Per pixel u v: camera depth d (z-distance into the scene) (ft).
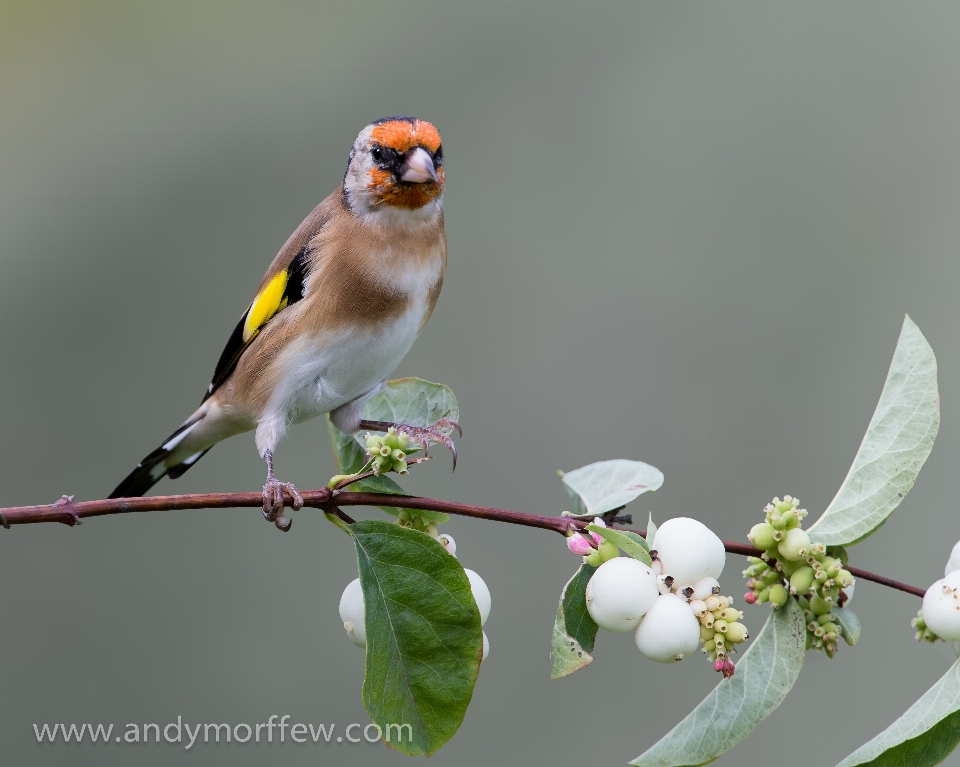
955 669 17.16
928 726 16.69
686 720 17.33
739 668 17.49
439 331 38.45
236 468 35.73
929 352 18.76
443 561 17.38
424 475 35.50
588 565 17.29
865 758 16.81
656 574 17.04
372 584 17.30
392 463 18.02
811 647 17.90
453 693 16.98
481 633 17.21
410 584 17.34
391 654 17.03
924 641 18.02
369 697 16.78
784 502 17.47
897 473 18.28
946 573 18.52
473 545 34.65
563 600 17.25
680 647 16.55
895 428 18.54
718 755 17.03
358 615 17.76
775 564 17.76
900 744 16.71
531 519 17.81
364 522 17.66
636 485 20.16
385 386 25.71
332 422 25.75
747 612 33.47
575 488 20.56
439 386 25.09
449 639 17.16
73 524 16.55
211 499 17.06
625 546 17.20
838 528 18.19
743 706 17.26
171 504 16.85
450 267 39.14
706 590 16.97
